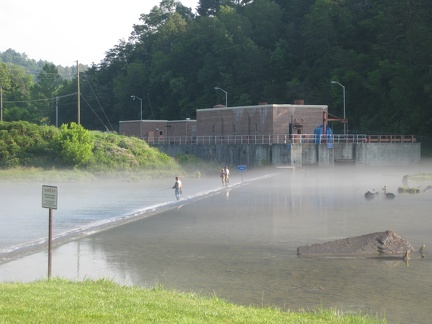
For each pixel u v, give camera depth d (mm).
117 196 65688
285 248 32562
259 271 26844
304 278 25484
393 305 21344
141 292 20000
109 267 27719
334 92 145625
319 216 45906
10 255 30547
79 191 73062
